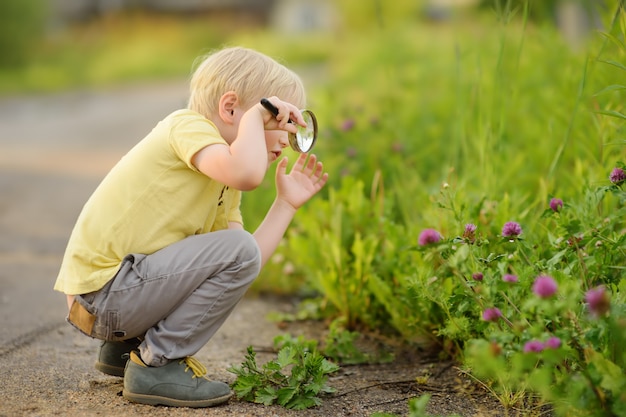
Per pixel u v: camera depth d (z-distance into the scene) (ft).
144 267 9.33
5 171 34.88
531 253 10.27
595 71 14.33
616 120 12.94
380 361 11.80
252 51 10.25
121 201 9.53
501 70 16.57
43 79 107.34
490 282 8.96
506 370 9.25
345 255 13.65
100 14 209.36
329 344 12.05
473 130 16.17
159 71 138.21
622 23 12.32
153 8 210.38
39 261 18.93
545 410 9.46
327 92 30.55
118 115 69.31
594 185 11.09
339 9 135.85
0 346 12.17
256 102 9.94
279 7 216.74
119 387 10.37
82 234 9.59
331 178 18.67
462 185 13.03
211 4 210.59
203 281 9.41
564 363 8.62
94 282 9.36
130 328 9.49
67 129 57.31
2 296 15.51
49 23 131.75
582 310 8.61
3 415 9.24
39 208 26.18
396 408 9.80
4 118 67.00
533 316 9.05
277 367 9.87
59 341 12.62
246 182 9.10
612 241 9.58
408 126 23.58
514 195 13.61
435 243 9.00
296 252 14.87
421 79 29.89
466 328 10.29
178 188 9.55
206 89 10.07
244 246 9.48
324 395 10.24
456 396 10.16
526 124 18.20
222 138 9.84
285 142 10.13
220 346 12.68
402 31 46.47
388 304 12.57
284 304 15.71
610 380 7.66
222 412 9.48
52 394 10.05
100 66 129.29
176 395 9.56
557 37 20.35
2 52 117.60
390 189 17.80
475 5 35.19
